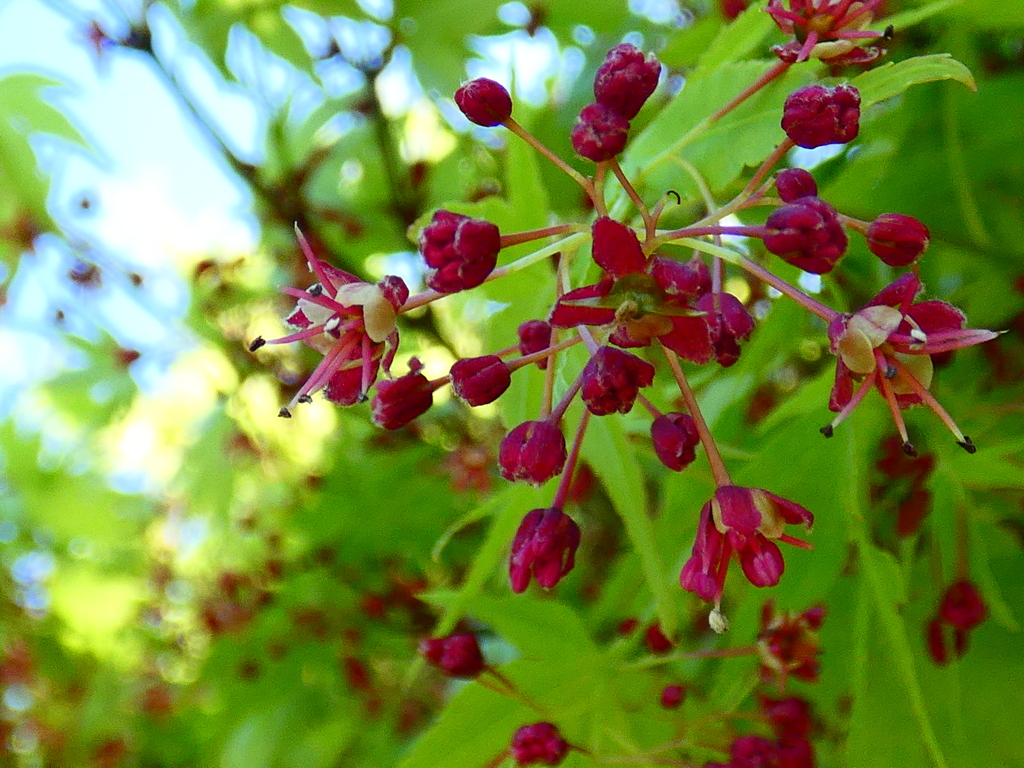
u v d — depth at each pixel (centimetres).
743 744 9
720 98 8
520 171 9
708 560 7
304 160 17
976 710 9
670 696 9
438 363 17
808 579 9
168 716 23
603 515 15
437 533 17
